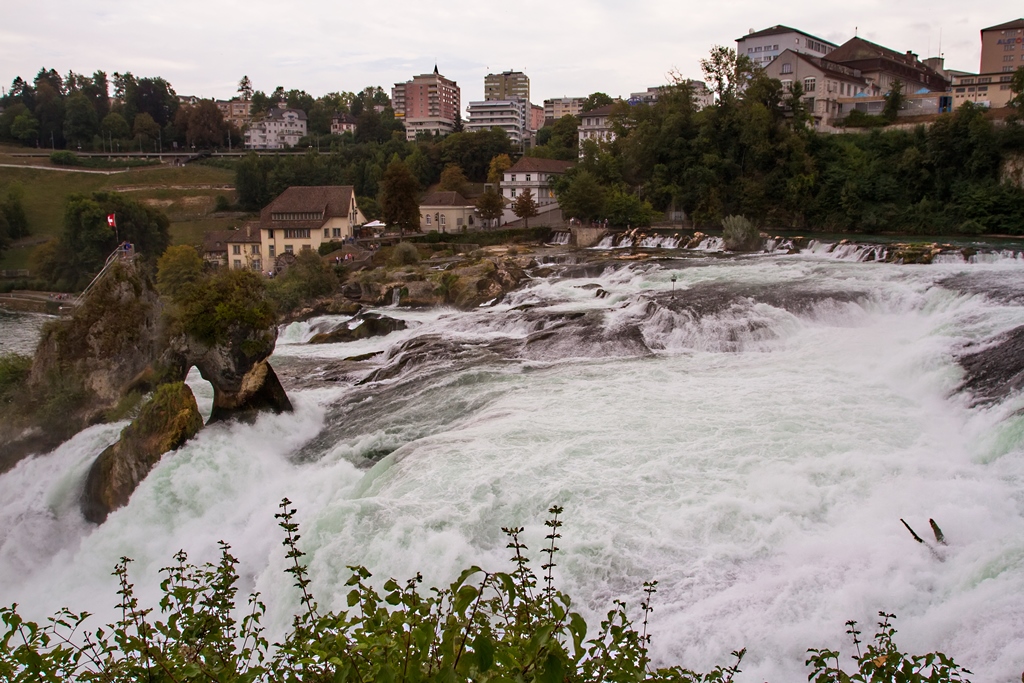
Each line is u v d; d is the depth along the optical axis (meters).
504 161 146.62
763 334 38.56
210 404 35.50
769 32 142.12
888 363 32.31
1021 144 82.62
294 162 146.12
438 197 108.44
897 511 20.22
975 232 82.38
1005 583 16.52
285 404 33.38
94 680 9.27
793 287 45.75
